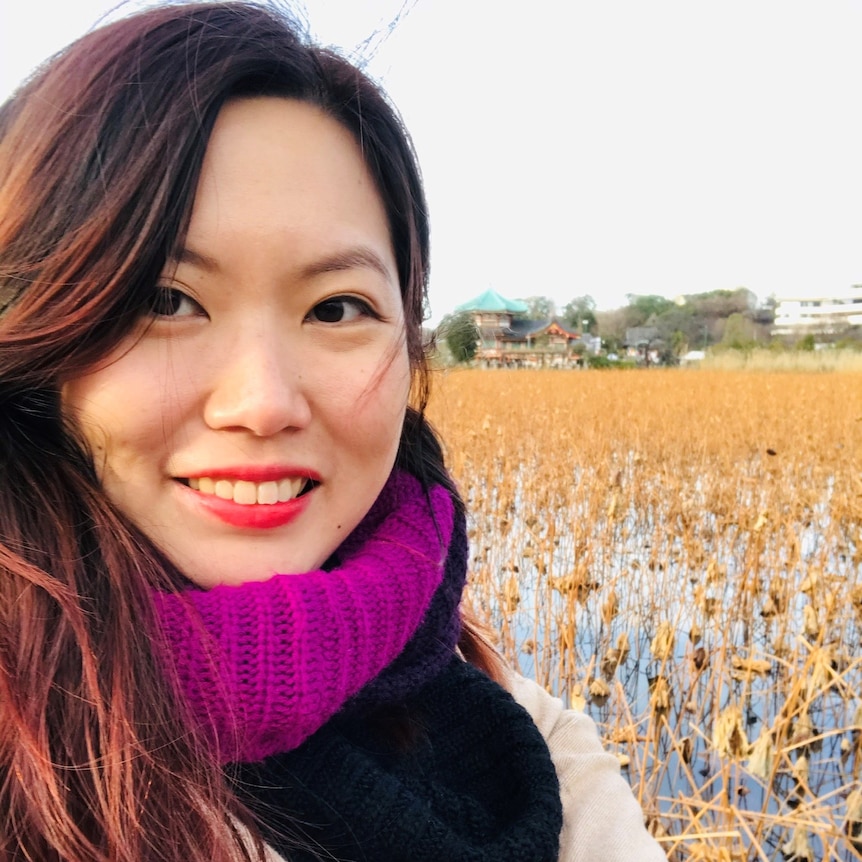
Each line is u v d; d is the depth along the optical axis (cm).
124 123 74
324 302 83
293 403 79
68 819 70
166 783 73
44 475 78
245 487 81
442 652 103
